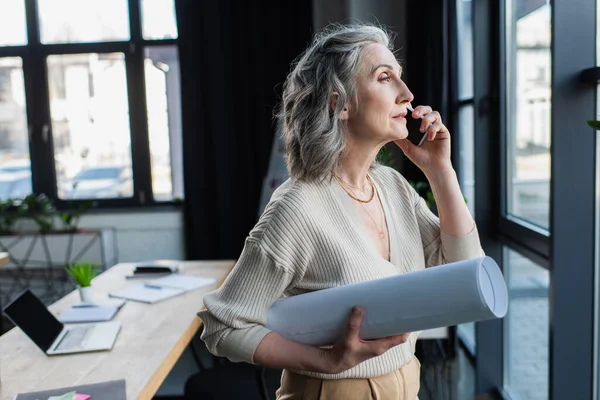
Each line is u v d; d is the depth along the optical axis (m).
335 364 0.98
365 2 4.57
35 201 5.22
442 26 3.63
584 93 1.86
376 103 1.03
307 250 1.02
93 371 1.85
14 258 5.08
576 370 1.99
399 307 0.93
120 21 5.32
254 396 2.32
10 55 5.36
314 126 1.04
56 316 2.43
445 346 3.70
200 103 5.07
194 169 5.11
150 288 2.88
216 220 5.17
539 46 2.61
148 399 1.75
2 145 5.47
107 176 5.50
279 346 1.01
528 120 2.79
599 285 1.94
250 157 5.07
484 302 0.88
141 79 5.36
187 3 4.98
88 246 5.05
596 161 1.90
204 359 3.76
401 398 1.10
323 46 1.06
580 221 1.92
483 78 3.11
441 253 1.22
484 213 3.20
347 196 1.10
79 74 5.39
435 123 1.13
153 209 5.32
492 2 3.05
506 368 3.28
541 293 2.75
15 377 1.82
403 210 1.21
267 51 4.98
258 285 1.03
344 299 0.97
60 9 5.32
